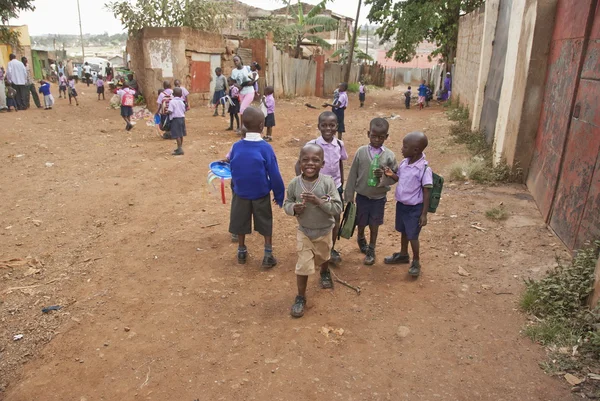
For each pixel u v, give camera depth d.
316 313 3.79
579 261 3.79
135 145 10.28
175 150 9.43
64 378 3.09
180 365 3.18
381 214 4.49
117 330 3.59
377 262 4.70
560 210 5.08
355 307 3.87
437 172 8.12
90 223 5.82
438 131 12.41
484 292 4.07
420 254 4.86
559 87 5.78
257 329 3.58
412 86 45.59
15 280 4.40
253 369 3.13
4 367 3.22
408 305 3.89
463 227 5.48
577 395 2.82
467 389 2.92
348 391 2.92
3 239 5.32
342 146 4.41
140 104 17.39
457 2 19.95
